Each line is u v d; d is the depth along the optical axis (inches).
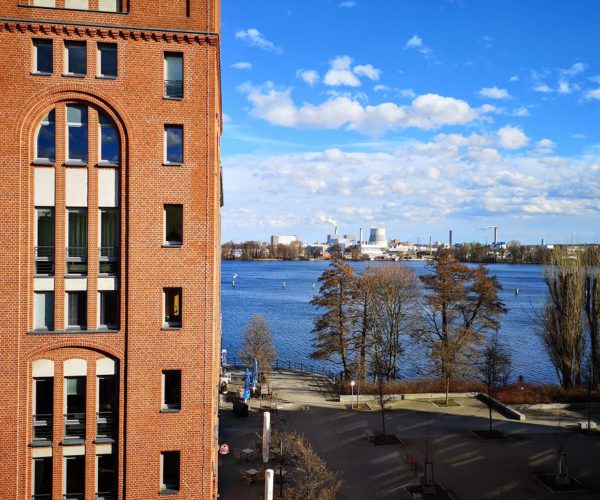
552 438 1510.8
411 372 2506.2
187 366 800.3
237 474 1235.9
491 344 2276.1
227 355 2896.2
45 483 775.1
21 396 758.5
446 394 1873.8
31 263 768.9
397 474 1240.8
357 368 2080.5
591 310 2060.8
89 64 779.4
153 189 795.4
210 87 808.3
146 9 791.7
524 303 5251.0
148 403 789.2
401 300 2237.9
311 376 2320.4
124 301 787.4
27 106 764.6
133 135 789.9
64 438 773.9
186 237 802.2
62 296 778.2
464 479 1221.7
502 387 1998.0
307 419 1664.6
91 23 774.5
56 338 768.3
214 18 810.2
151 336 791.1
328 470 1256.2
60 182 778.2
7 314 753.6
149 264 792.3
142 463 786.2
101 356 786.2
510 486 1187.3
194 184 805.2
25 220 764.6
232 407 1782.7
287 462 1296.8
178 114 802.2
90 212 784.9
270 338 2596.0
